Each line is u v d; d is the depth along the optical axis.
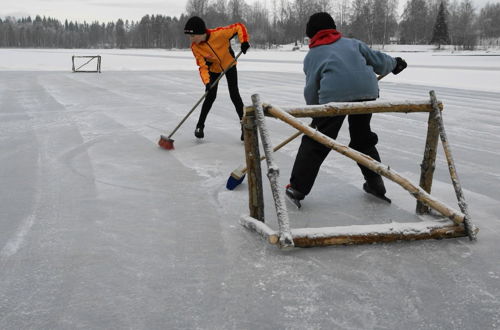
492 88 12.52
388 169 2.81
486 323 1.96
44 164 4.49
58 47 153.75
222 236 2.82
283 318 1.99
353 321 1.97
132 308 2.06
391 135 6.16
